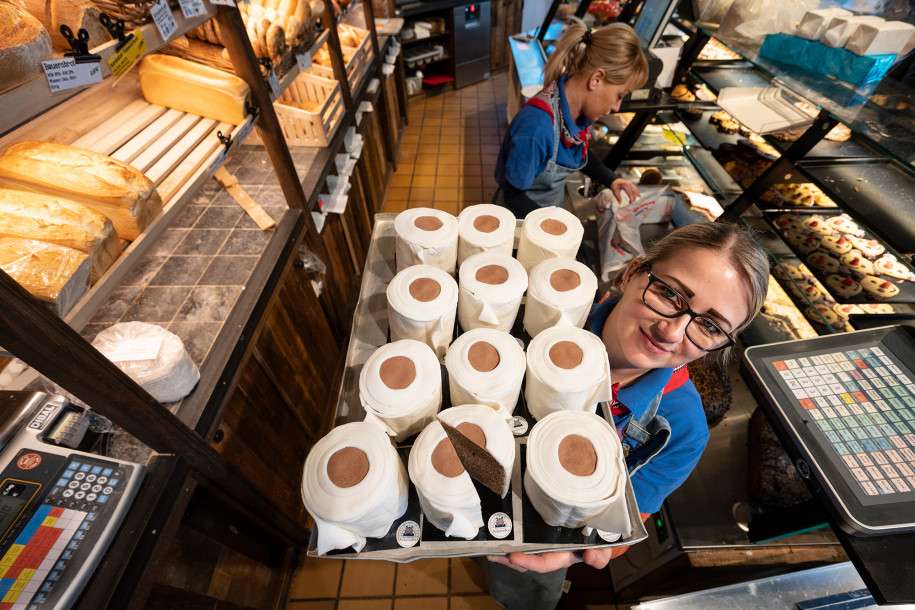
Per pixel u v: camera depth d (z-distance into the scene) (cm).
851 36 152
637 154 299
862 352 118
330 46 231
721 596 133
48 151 103
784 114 187
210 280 153
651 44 258
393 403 88
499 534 82
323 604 198
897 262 164
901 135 134
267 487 170
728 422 164
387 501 76
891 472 97
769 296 201
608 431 85
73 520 90
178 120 143
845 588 128
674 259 96
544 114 180
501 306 104
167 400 116
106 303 144
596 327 125
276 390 175
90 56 80
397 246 125
